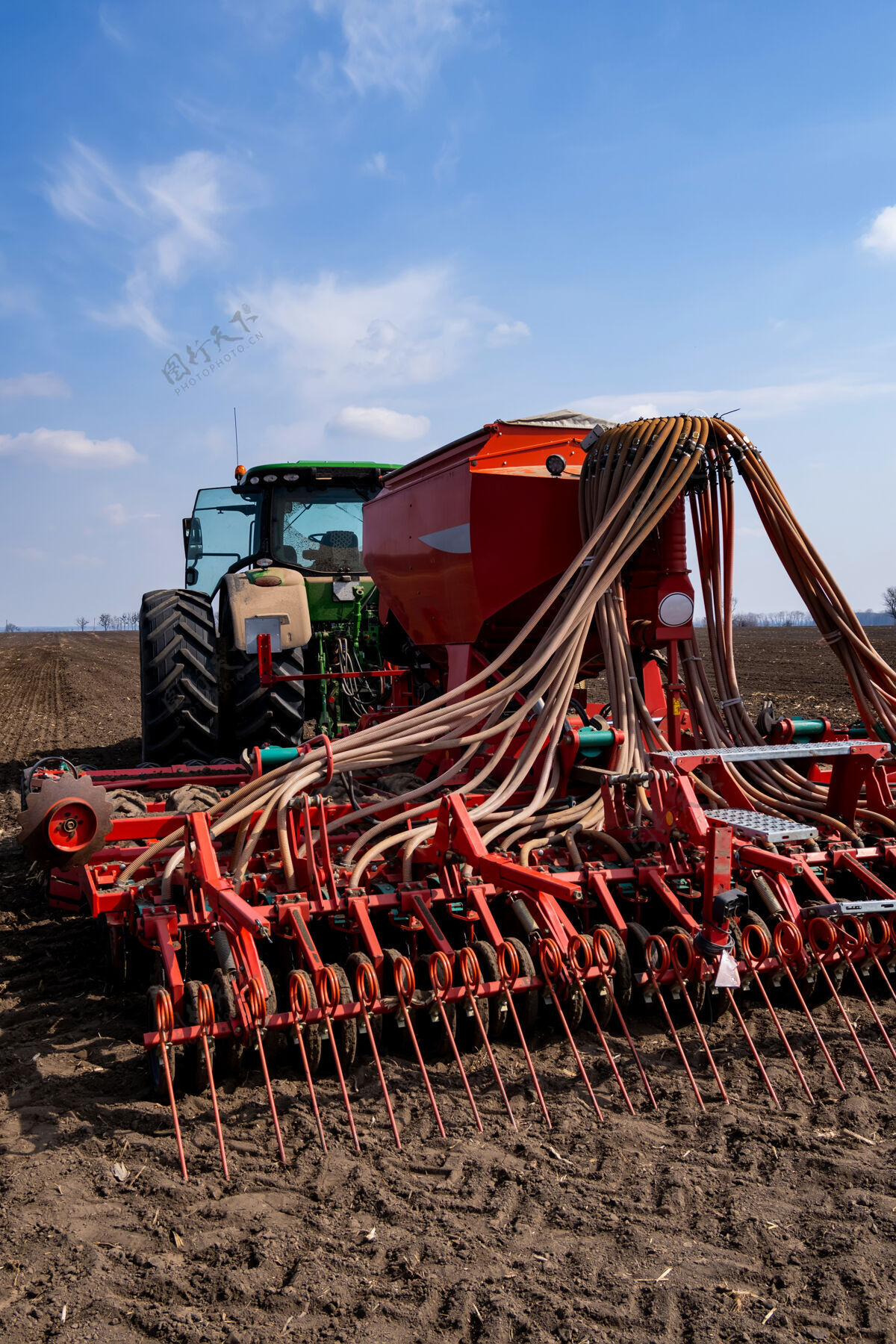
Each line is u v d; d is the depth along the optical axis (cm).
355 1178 262
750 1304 213
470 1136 285
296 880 360
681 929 344
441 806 375
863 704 460
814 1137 280
